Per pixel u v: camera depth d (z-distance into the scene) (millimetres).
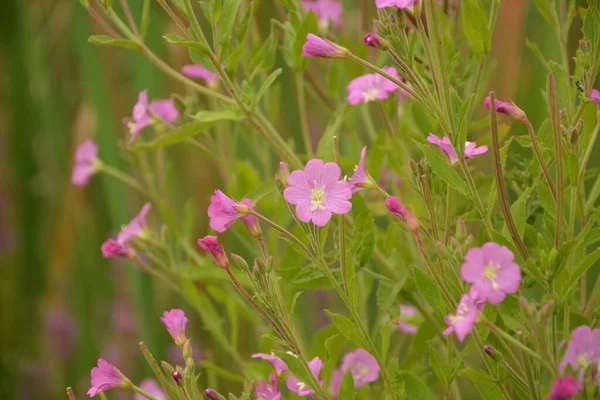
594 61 756
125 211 1050
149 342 1062
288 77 1026
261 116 821
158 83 1000
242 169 865
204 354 1050
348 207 729
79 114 1195
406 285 800
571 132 750
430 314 816
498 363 740
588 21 763
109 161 1046
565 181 768
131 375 1203
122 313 1208
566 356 707
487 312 740
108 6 821
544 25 917
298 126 1047
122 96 1088
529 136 763
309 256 749
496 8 794
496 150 722
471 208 812
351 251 784
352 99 826
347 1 948
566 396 685
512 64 887
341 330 754
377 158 843
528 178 781
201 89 822
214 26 793
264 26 958
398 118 854
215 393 757
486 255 704
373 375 805
